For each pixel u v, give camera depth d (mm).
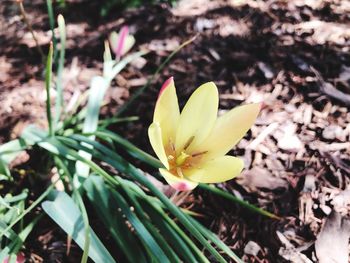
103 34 488
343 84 415
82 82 428
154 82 429
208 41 476
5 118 389
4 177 303
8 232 254
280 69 435
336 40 467
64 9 532
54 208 260
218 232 310
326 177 337
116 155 285
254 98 407
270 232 306
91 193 283
